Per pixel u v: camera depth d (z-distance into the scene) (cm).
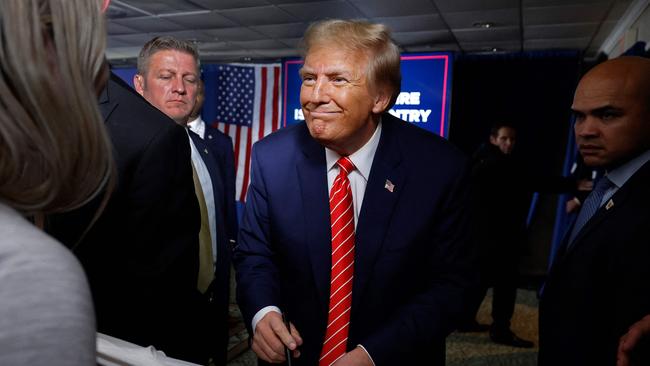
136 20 493
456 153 96
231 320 296
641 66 85
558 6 404
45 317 22
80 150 31
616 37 474
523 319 364
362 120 84
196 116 230
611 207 84
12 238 25
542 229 531
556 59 570
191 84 176
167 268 75
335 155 94
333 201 92
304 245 92
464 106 602
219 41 583
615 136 86
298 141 99
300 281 93
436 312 87
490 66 593
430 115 373
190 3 431
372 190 90
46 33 29
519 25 467
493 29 486
